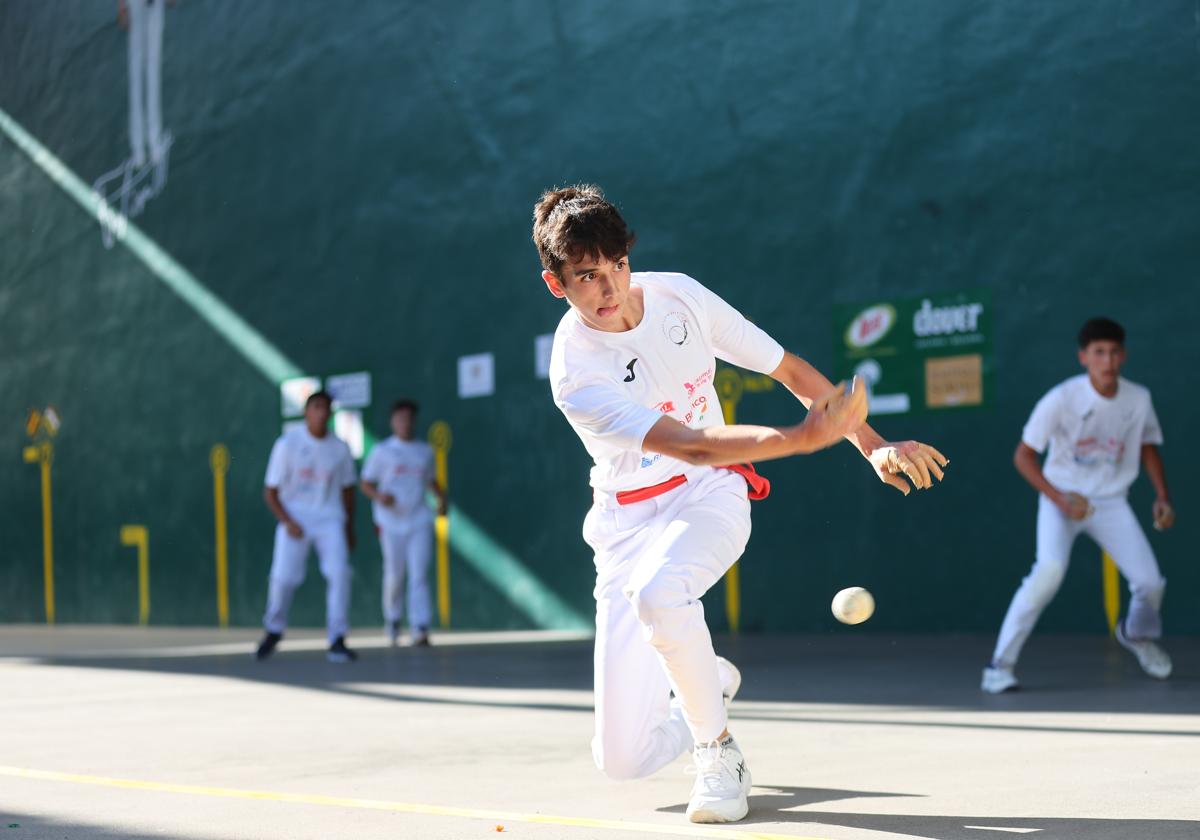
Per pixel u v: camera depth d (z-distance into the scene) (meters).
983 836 4.08
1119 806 4.51
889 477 4.16
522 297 15.50
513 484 15.57
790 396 13.45
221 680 10.56
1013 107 12.26
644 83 14.52
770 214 13.62
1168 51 11.50
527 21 15.50
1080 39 11.93
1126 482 8.62
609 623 4.72
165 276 19.52
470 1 16.06
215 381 18.88
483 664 11.23
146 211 19.78
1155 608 8.58
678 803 4.87
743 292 13.75
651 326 4.51
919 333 12.70
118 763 6.27
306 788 5.40
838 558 13.17
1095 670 9.13
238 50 18.61
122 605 20.16
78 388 20.73
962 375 12.45
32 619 21.48
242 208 18.52
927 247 12.67
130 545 20.02
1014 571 12.18
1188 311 11.37
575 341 4.49
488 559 15.78
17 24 21.69
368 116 17.08
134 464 19.95
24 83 21.56
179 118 19.38
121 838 4.45
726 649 11.76
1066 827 4.18
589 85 14.95
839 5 13.24
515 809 4.81
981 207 12.39
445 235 16.23
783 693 8.38
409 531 14.11
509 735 6.88
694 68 14.16
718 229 13.93
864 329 13.02
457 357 16.09
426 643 13.98
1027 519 12.12
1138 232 11.61
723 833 4.25
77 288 20.77
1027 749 5.88
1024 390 12.13
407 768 5.85
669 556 4.47
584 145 14.96
